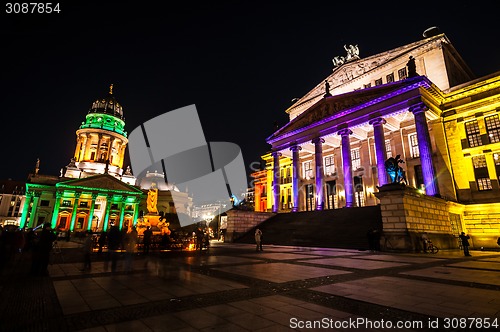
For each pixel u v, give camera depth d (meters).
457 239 24.19
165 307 5.46
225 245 25.31
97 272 9.78
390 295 6.42
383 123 30.19
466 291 6.83
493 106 26.97
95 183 63.19
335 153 40.78
